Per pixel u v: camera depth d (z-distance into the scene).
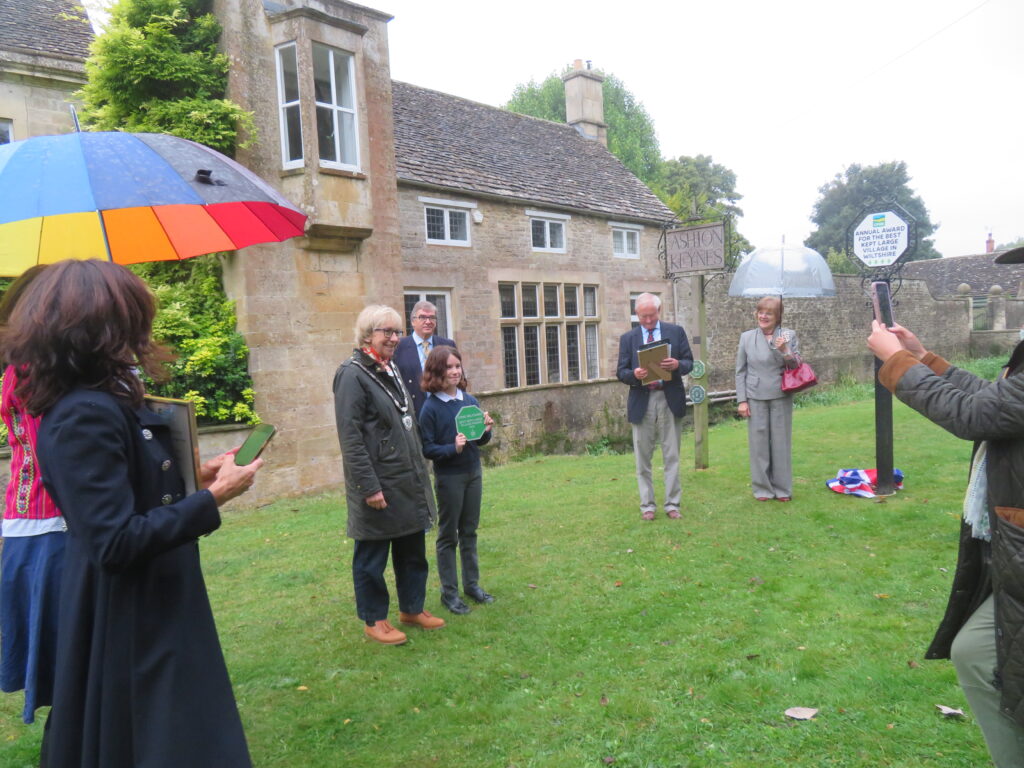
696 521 6.28
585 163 18.27
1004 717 1.94
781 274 7.93
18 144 2.60
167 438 1.93
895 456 8.76
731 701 3.19
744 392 6.91
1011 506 1.84
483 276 13.59
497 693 3.42
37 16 10.39
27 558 2.21
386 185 9.88
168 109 8.11
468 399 4.46
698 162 41.06
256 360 8.55
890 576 4.65
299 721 3.22
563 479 8.91
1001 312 30.55
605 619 4.23
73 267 1.79
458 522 4.57
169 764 1.74
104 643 1.77
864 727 2.89
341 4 9.41
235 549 6.30
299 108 8.88
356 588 4.05
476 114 17.08
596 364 16.34
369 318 3.94
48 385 1.74
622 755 2.81
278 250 8.74
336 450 9.30
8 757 3.03
